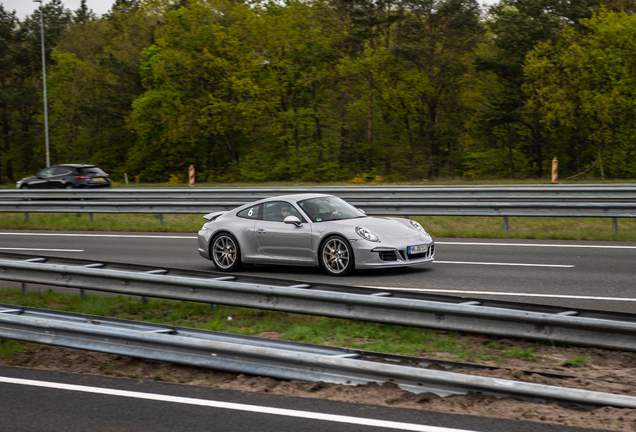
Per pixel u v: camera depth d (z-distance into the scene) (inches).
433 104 1827.0
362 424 165.2
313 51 1833.2
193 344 213.9
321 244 384.8
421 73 1774.1
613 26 1541.6
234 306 292.2
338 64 1825.8
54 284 330.0
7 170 2406.5
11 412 179.3
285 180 1800.0
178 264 453.1
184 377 213.8
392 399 183.6
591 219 631.8
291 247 393.7
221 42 1800.0
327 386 195.8
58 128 2343.8
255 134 1876.2
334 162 1818.4
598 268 397.1
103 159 2268.7
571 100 1604.3
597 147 1701.5
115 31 2687.0
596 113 1582.2
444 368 205.0
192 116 1831.9
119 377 215.0
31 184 1104.2
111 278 310.8
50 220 781.3
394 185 1103.0
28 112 2394.2
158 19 2269.9
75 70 2262.6
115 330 227.5
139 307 313.7
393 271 398.3
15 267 339.3
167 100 1873.8
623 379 199.2
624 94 1545.3
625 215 519.5
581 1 1787.6
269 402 184.4
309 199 414.6
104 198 783.7
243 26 1804.9
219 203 662.5
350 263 374.6
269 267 428.5
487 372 202.5
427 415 171.0
